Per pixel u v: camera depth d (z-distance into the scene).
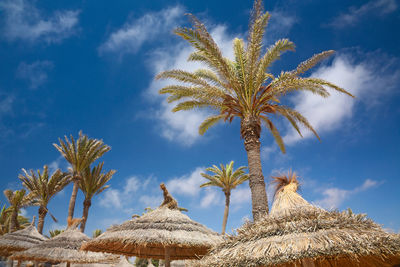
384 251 2.56
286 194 3.69
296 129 15.98
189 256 8.92
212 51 11.04
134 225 7.11
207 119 15.92
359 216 2.95
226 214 28.53
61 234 11.50
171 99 14.45
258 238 2.99
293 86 11.90
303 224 2.86
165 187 8.19
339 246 2.54
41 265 16.12
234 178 29.62
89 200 28.86
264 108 13.06
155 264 33.19
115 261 11.62
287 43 11.99
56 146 26.42
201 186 29.91
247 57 12.15
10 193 28.81
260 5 11.52
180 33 10.88
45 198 28.08
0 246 15.12
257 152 11.70
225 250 3.15
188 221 7.55
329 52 11.38
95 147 26.75
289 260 2.55
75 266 14.65
